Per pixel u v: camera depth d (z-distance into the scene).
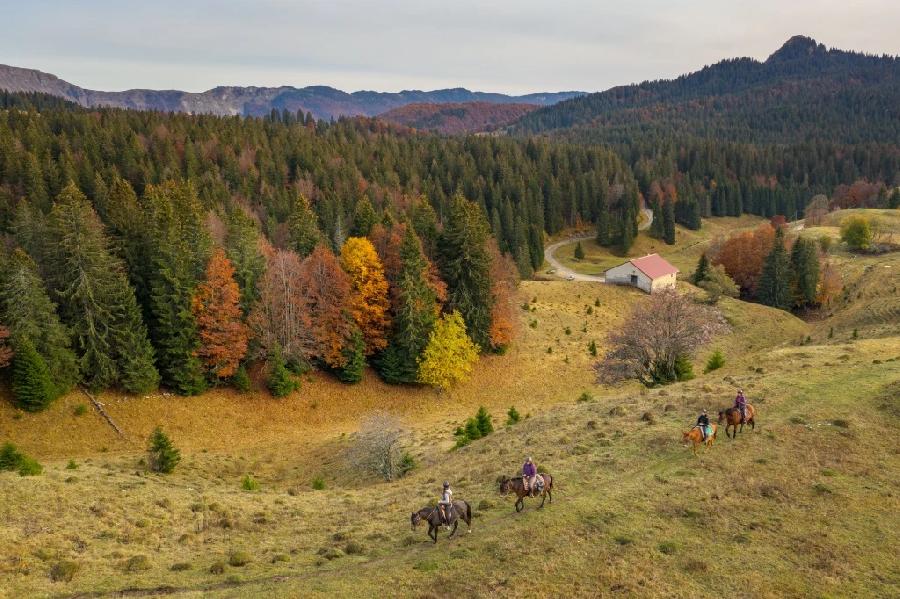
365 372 65.75
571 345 80.25
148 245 56.06
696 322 50.59
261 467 45.25
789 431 29.98
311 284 61.69
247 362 60.41
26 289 46.41
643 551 20.09
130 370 51.06
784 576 18.72
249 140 159.88
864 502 23.34
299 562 21.67
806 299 104.88
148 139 144.88
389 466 39.75
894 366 39.88
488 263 71.81
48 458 42.44
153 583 19.61
